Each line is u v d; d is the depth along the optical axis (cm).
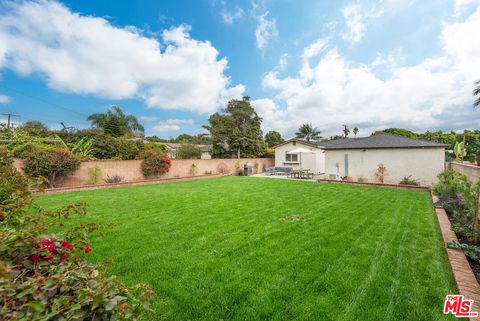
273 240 453
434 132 2797
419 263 361
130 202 812
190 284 302
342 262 363
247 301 270
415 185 1223
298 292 286
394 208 732
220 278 317
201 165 1906
